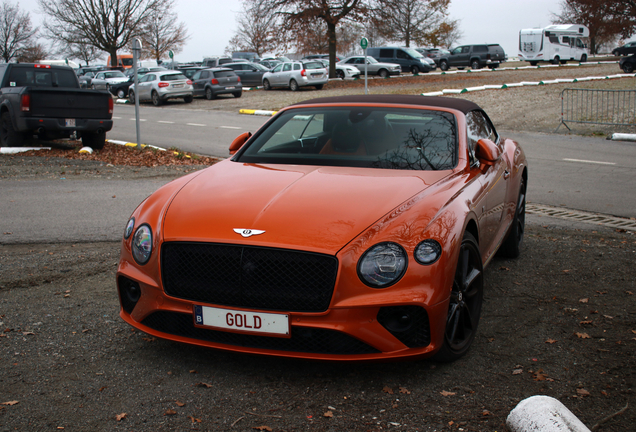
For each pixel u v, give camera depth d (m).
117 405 2.71
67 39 48.44
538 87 26.72
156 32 56.62
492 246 4.20
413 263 2.79
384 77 39.69
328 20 37.50
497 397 2.79
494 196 4.09
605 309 3.95
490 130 5.09
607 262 5.04
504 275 4.75
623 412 2.65
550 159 11.40
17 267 4.77
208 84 29.20
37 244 5.50
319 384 2.93
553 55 47.62
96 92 12.52
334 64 38.69
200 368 3.10
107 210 6.96
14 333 3.50
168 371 3.06
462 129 4.05
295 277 2.79
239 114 22.12
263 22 38.06
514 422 2.42
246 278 2.84
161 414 2.64
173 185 3.61
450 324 3.10
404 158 3.76
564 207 7.47
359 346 2.81
